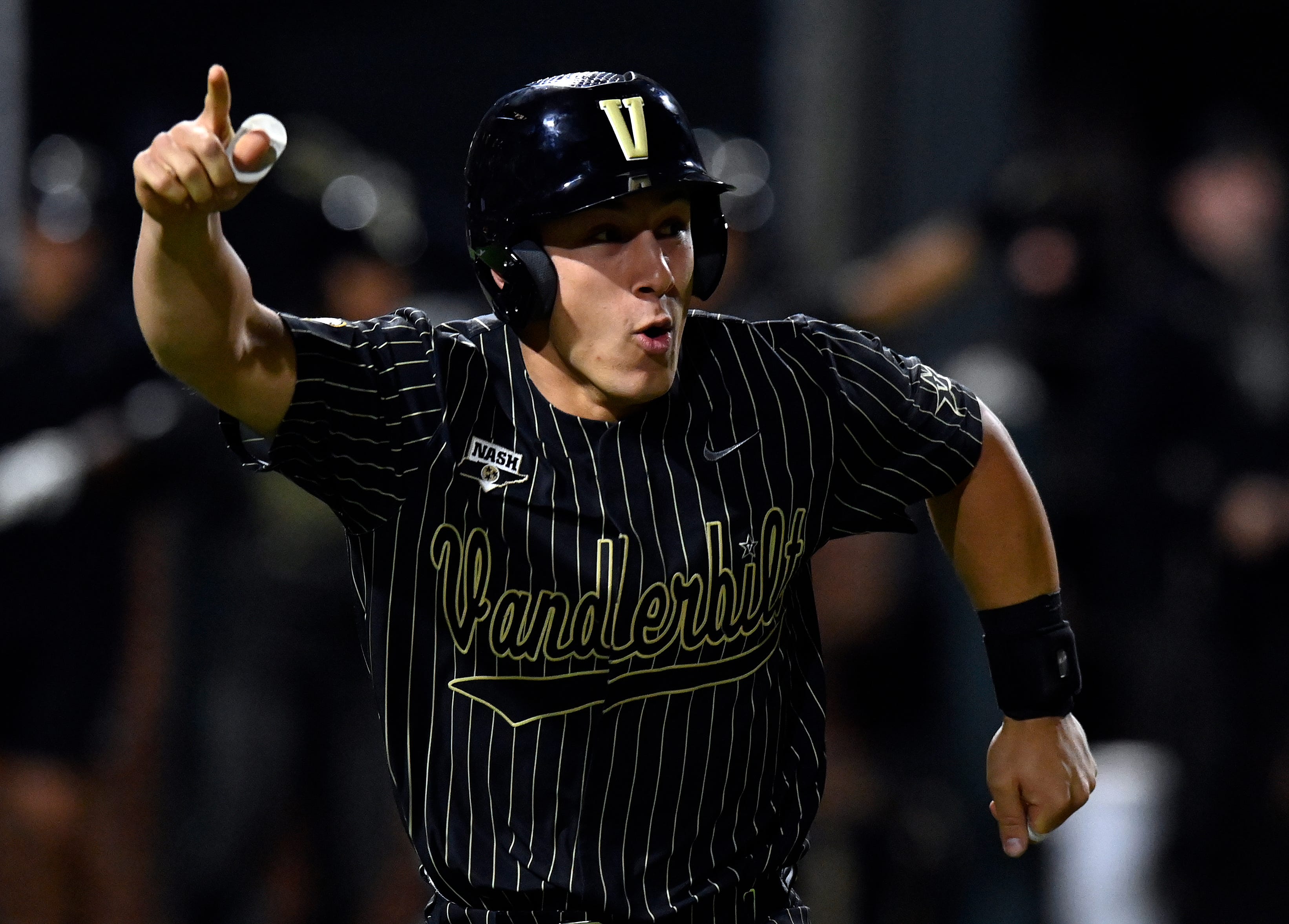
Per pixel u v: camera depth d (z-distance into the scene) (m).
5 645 17.12
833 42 21.45
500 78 29.14
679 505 8.55
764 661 8.88
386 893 18.12
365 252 17.89
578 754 8.59
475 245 8.54
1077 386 19.27
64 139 18.89
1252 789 18.77
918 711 17.38
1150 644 19.61
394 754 8.84
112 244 18.45
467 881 8.73
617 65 29.12
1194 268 22.25
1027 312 18.83
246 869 17.75
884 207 21.53
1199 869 18.50
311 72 29.11
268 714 17.69
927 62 21.44
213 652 17.66
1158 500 19.48
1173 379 19.42
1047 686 9.51
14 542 17.03
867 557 17.44
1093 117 28.66
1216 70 31.28
